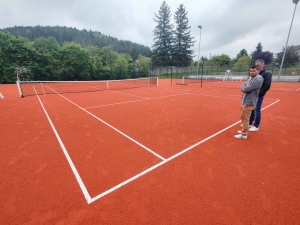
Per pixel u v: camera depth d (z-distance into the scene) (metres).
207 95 11.74
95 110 7.24
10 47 23.20
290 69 32.00
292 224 1.84
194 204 2.11
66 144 3.89
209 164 3.01
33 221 1.88
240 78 28.14
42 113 6.77
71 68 28.03
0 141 4.08
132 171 2.82
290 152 3.46
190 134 4.47
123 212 2.00
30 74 25.03
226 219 1.90
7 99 10.35
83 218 1.92
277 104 8.36
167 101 9.40
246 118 3.90
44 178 2.65
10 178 2.65
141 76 37.59
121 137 4.29
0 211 2.03
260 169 2.87
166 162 3.09
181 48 46.72
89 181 2.57
